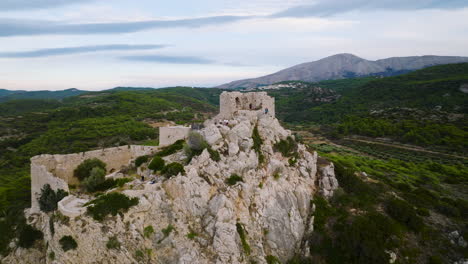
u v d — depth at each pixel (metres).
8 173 90.31
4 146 116.81
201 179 40.72
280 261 41.47
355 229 44.97
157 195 36.66
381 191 58.47
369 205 52.72
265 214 43.97
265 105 65.00
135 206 34.50
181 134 58.84
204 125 59.25
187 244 34.22
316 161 64.12
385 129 152.25
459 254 43.75
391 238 44.38
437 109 175.75
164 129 59.81
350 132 166.38
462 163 107.31
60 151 107.00
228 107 59.75
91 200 36.75
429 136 134.50
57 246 32.03
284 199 48.19
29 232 39.09
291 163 56.91
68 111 172.00
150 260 32.19
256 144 53.28
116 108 190.88
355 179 60.00
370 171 86.31
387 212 51.19
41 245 38.38
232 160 46.22
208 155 44.44
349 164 87.56
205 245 34.94
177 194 38.19
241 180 44.50
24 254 38.09
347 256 43.09
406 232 46.97
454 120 151.50
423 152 123.56
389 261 41.19
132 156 57.38
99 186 43.09
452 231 48.06
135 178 45.44
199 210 38.06
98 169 45.00
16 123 148.38
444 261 42.94
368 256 41.88
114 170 54.59
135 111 187.75
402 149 129.75
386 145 137.75
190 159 44.62
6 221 43.34
